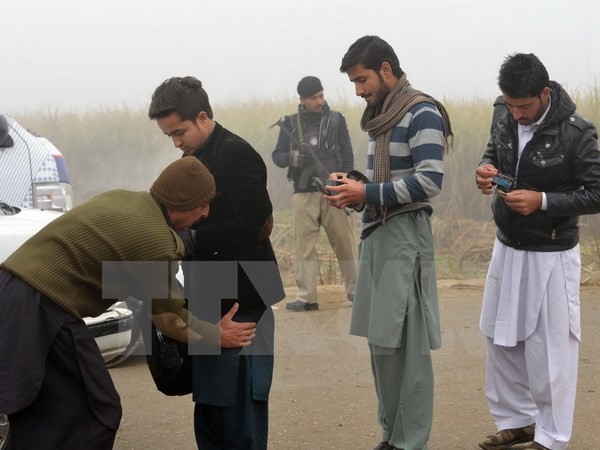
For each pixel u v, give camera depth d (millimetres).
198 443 4418
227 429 4266
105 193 3939
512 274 4902
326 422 5672
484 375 6570
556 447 4828
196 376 4234
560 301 4816
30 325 3689
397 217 4711
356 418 5742
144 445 5344
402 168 4695
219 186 4203
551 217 4773
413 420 4754
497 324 4969
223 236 4156
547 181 4754
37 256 3758
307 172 8609
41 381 3678
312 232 8602
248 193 4172
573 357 4883
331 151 8945
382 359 4777
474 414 5789
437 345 4805
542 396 4875
